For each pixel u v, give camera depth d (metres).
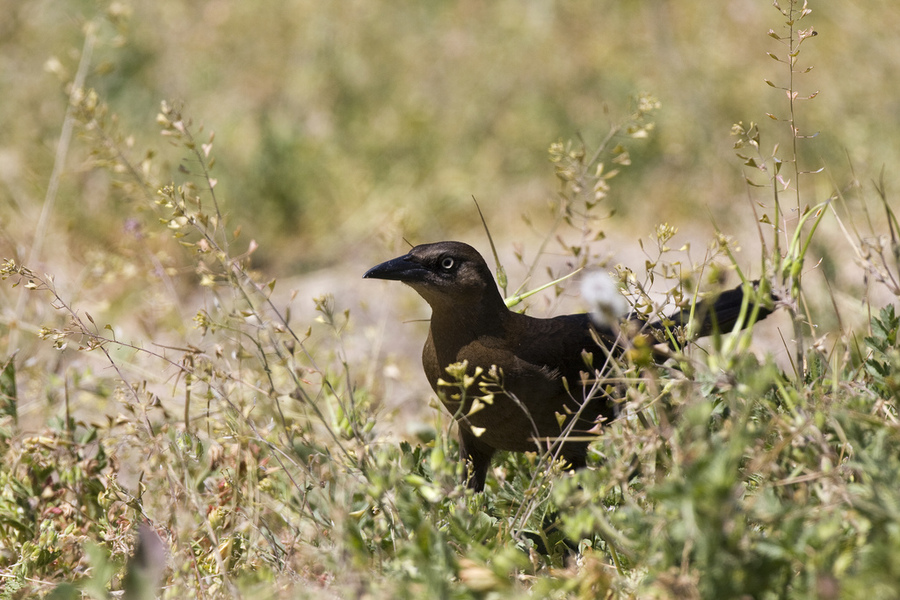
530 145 17.88
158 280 11.30
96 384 9.77
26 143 16.23
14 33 18.83
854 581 4.49
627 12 19.58
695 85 17.02
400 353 13.27
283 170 17.97
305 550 6.25
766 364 5.67
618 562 6.08
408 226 10.79
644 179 16.56
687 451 5.07
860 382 6.79
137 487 7.79
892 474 5.16
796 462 5.71
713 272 6.62
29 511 7.76
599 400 8.27
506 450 8.49
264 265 16.95
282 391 8.96
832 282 11.06
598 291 6.88
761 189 14.98
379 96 19.55
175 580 6.04
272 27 20.17
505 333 8.28
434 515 6.16
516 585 5.79
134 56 18.88
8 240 12.32
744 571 4.72
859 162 14.73
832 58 17.06
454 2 21.27
